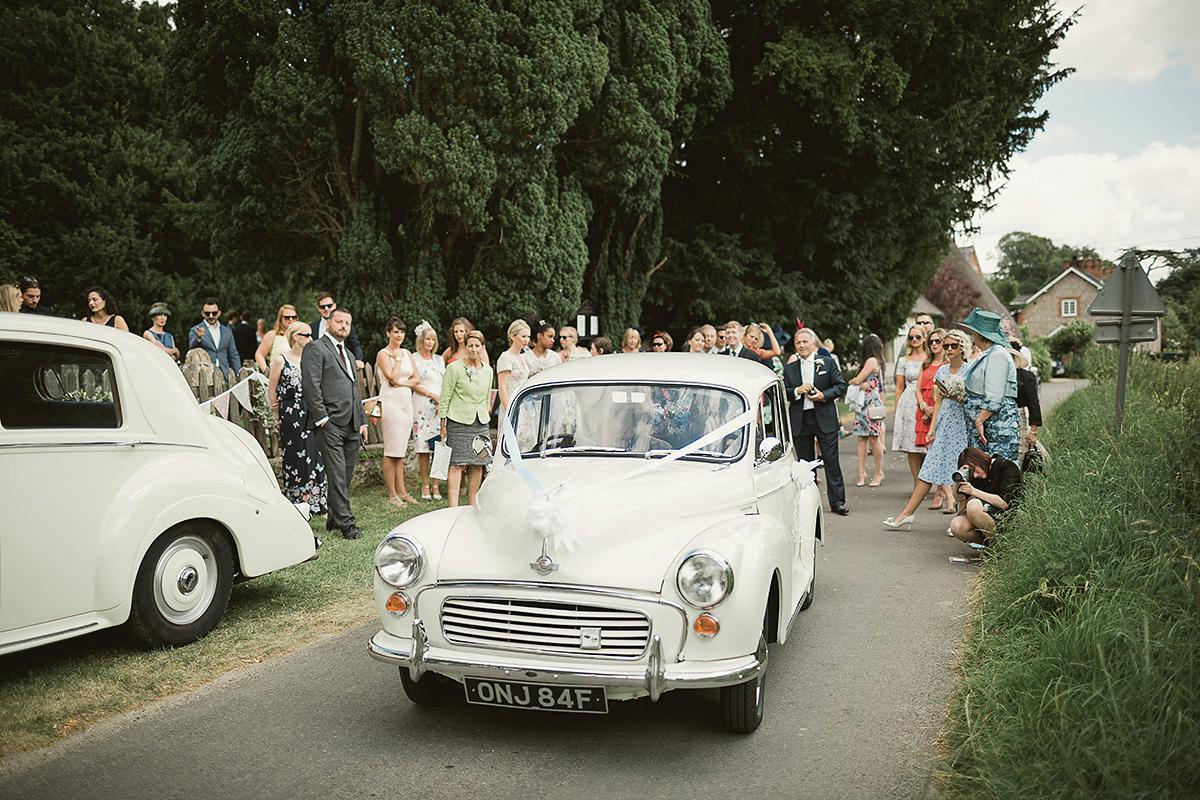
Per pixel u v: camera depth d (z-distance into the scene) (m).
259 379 9.52
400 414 9.53
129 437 4.71
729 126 20.05
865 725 3.96
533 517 3.61
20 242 24.92
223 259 15.22
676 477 4.16
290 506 5.69
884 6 18.98
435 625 3.70
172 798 3.29
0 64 25.06
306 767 3.56
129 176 26.66
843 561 7.25
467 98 11.63
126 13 29.31
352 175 12.67
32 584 4.19
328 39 12.03
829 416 9.25
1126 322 8.68
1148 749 2.99
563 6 12.17
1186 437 6.52
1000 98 20.91
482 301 12.70
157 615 4.90
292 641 5.17
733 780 3.43
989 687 3.92
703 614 3.46
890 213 21.08
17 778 3.45
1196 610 3.91
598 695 3.51
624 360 5.13
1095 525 5.11
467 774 3.50
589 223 16.05
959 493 7.12
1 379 4.17
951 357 7.86
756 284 21.45
